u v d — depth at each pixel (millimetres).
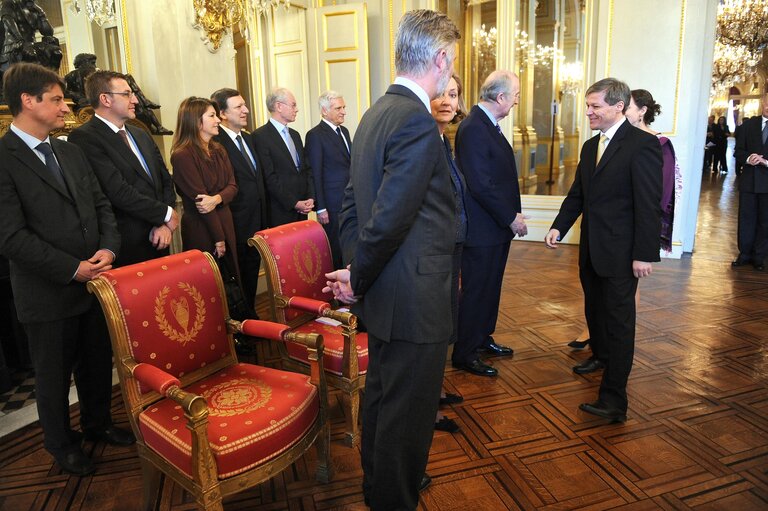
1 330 2721
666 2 4680
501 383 2586
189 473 1421
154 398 1639
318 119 5902
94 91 2240
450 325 1404
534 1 6117
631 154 2029
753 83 18156
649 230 1996
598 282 2490
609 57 4973
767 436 2088
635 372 2654
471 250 2535
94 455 2045
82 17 2988
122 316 1536
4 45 2498
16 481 1886
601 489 1798
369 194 1334
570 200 2553
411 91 1350
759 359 2779
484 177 2408
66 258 1808
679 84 4738
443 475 1887
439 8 5996
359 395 2230
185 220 2805
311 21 5719
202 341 1765
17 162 1770
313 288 2289
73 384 2619
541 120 6414
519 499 1756
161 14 3242
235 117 3119
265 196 3348
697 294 3873
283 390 1707
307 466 1960
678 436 2100
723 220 6684
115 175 2229
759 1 9938
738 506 1703
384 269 1341
